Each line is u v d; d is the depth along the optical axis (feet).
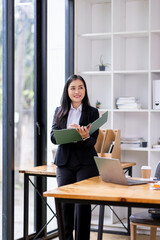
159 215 11.47
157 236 15.75
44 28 15.56
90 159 12.45
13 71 13.53
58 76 16.70
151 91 16.33
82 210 12.40
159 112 16.98
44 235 15.47
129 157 17.53
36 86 15.47
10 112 13.47
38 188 15.51
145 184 10.69
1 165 13.65
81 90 12.65
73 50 17.34
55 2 16.46
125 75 17.70
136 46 17.51
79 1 17.21
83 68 17.58
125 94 17.75
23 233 14.60
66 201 9.35
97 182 10.93
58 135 11.23
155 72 16.67
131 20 17.53
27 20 16.20
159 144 16.42
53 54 16.35
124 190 9.72
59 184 12.61
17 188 15.14
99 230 10.69
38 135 15.49
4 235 13.70
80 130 11.63
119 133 15.57
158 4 16.85
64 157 12.48
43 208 15.48
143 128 17.46
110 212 17.63
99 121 11.83
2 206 13.70
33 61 15.60
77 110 12.85
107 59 17.94
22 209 15.20
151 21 16.29
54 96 16.46
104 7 17.95
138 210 17.40
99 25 18.03
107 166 10.69
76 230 12.65
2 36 13.56
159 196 9.00
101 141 15.78
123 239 15.57
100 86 18.03
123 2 17.46
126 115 17.71
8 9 13.43
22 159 15.60
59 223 9.50
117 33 16.58
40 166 14.97
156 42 16.79
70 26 17.40
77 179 12.46
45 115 15.58
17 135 15.83
